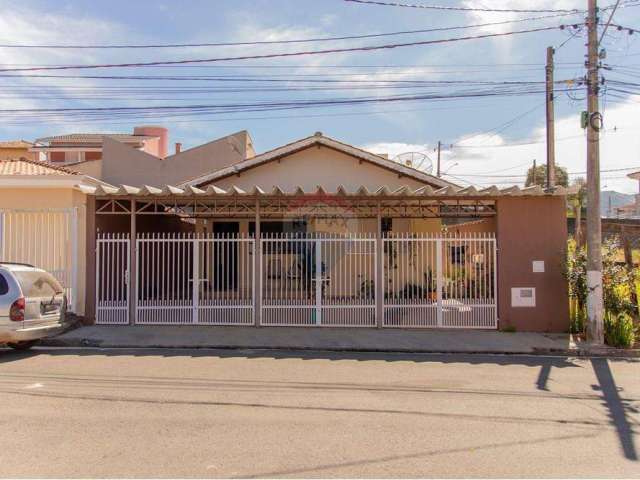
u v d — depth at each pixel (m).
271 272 12.73
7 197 13.51
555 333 12.12
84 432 5.37
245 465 4.59
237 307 12.53
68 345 10.63
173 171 28.16
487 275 12.55
